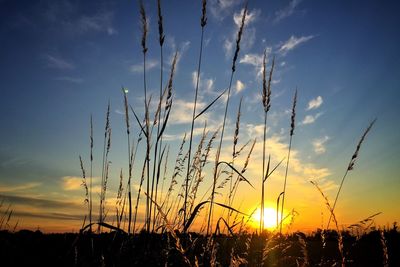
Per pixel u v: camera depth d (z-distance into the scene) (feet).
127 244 1.48
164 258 1.32
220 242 1.49
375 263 1.40
